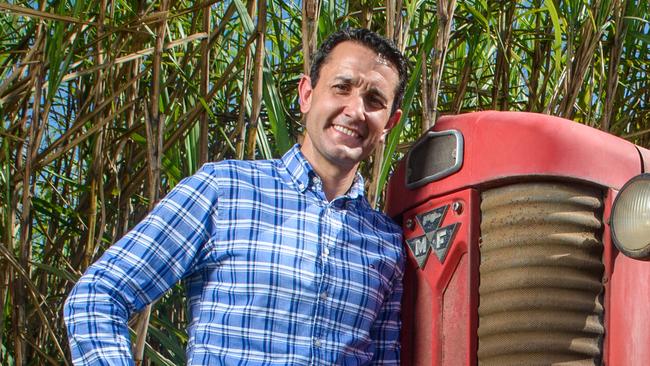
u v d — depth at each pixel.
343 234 1.76
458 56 3.48
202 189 1.69
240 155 2.57
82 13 2.74
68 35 2.66
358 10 3.06
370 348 1.81
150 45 3.05
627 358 1.77
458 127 1.83
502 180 1.76
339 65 1.77
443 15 2.48
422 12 3.07
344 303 1.72
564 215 1.74
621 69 3.47
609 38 3.17
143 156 2.91
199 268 1.70
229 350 1.65
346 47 1.79
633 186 1.66
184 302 3.02
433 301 1.83
